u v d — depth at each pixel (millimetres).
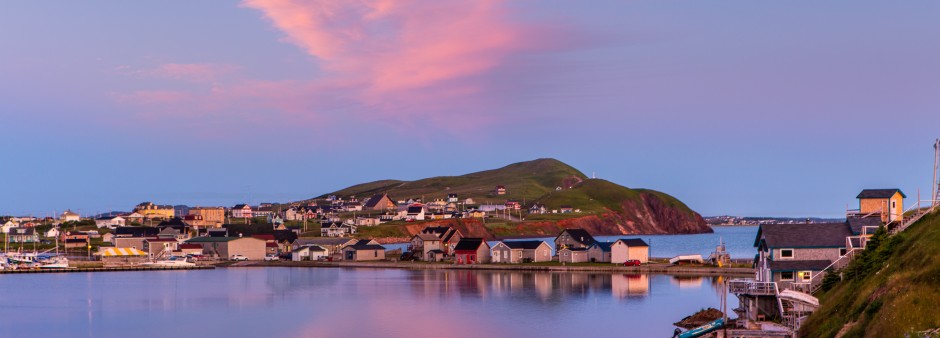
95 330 96062
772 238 83250
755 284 75812
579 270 177125
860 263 68625
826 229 84438
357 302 119438
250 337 89750
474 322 97562
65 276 183125
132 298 129000
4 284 158875
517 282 149375
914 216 76250
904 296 51375
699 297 119250
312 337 89188
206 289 144000
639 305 110750
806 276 81062
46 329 97188
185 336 91188
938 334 45719
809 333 62625
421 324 96750
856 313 57031
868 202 94562
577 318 99562
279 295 131500
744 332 66438
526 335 88312
